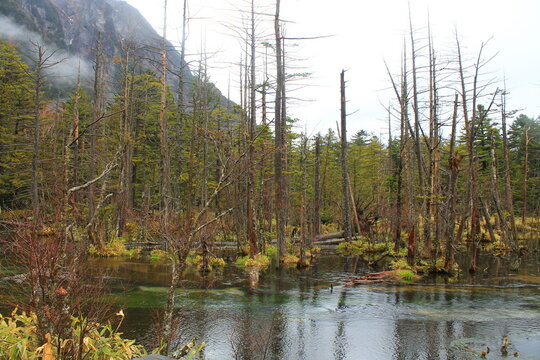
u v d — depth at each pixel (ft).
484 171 133.18
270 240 91.35
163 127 70.54
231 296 40.91
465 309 37.76
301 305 38.17
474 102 63.46
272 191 84.84
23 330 15.98
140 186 113.39
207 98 104.01
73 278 14.87
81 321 16.01
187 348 22.04
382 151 142.31
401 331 30.76
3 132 107.86
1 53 108.47
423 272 59.06
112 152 82.69
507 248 87.86
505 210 118.93
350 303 39.60
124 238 82.33
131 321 29.81
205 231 42.65
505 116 106.93
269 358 24.45
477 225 92.73
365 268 63.62
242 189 59.77
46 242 14.14
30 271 13.78
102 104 77.87
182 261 20.17
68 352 14.11
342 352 26.09
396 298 42.32
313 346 26.96
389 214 89.30
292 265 66.18
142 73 95.04
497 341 28.84
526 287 49.19
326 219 131.03
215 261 62.64
